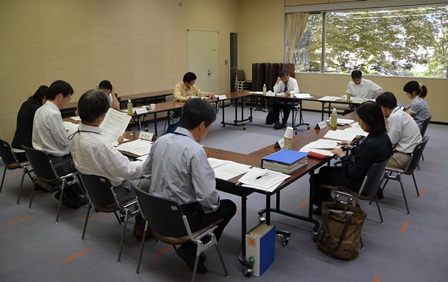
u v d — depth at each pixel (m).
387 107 3.30
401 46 7.24
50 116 3.03
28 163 3.38
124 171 2.29
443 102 6.89
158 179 1.98
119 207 2.37
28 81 5.49
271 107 6.88
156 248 2.59
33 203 3.43
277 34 8.77
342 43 7.95
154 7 7.24
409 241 2.66
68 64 5.96
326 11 7.98
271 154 2.49
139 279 2.23
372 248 2.56
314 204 3.06
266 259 2.29
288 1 8.42
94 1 6.20
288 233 2.64
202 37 8.45
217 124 6.99
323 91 8.33
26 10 5.34
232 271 2.29
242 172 2.27
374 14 7.38
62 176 3.04
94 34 6.27
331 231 2.40
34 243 2.69
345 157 2.65
